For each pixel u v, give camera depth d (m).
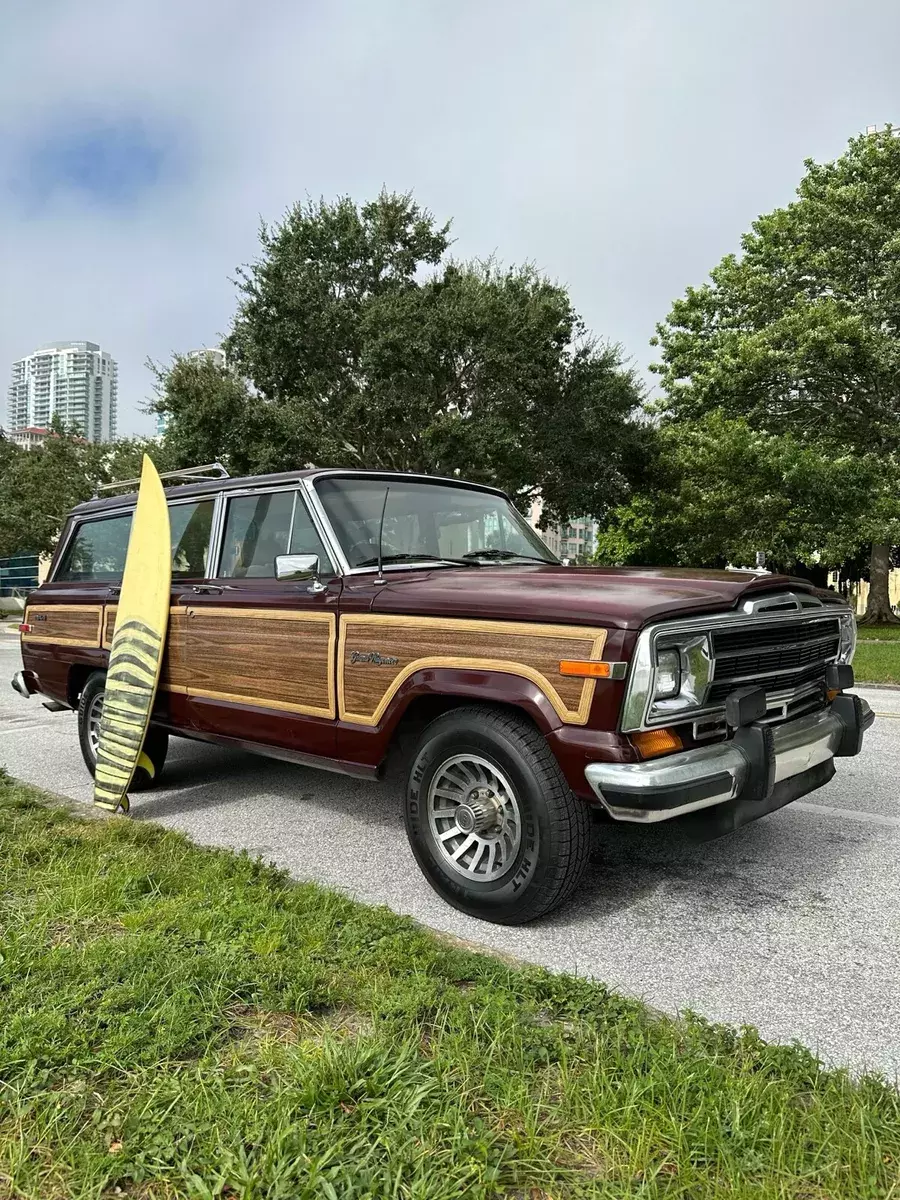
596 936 3.32
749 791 3.23
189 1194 1.75
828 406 26.48
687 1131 1.92
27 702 10.50
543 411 22.95
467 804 3.48
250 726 4.54
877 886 3.83
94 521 6.32
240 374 22.94
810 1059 2.26
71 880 3.47
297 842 4.55
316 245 22.11
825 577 40.03
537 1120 1.98
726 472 23.33
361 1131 1.91
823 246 25.95
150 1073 2.14
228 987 2.57
